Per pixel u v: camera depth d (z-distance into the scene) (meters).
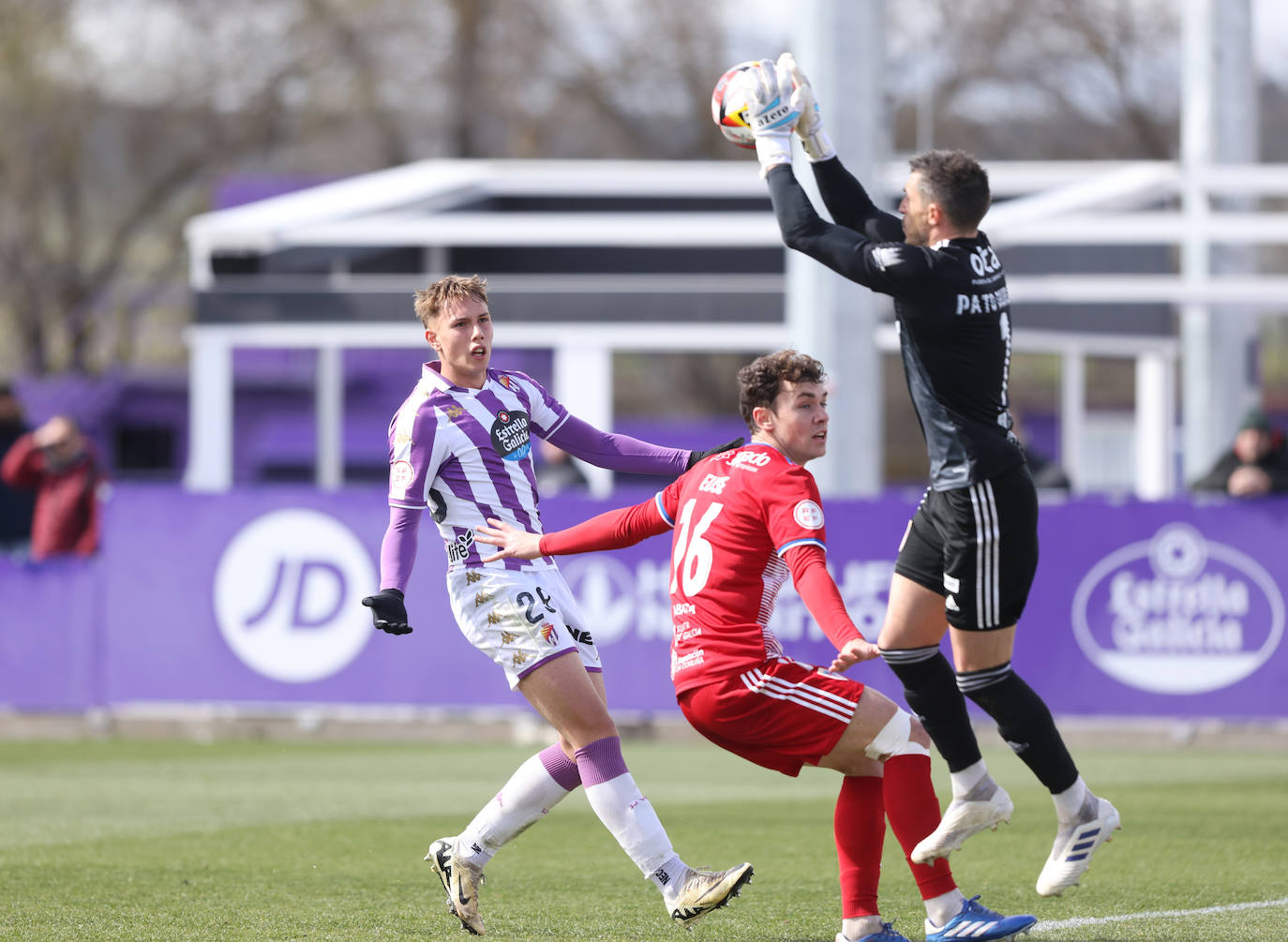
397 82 109.75
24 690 37.78
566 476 40.50
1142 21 107.88
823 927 16.47
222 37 106.62
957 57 108.81
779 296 52.56
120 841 22.67
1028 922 15.05
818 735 14.75
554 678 15.60
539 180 60.62
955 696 15.73
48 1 101.62
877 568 34.53
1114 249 58.50
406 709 36.00
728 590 14.95
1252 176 49.06
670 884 15.41
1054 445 94.31
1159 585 34.00
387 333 54.25
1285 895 18.19
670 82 114.69
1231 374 52.91
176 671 37.00
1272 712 33.62
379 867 20.31
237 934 16.00
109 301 108.06
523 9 112.12
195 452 54.16
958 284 14.88
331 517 36.34
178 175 108.88
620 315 52.75
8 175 103.81
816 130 16.12
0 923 16.58
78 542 40.38
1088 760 31.89
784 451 15.34
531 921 16.78
